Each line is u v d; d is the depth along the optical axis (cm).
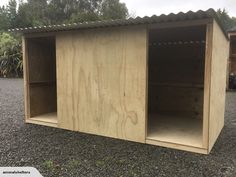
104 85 439
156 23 382
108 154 359
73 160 336
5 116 602
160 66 692
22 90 1104
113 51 425
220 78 459
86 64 455
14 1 3444
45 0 3588
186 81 661
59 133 464
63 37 474
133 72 409
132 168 313
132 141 419
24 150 372
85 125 466
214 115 400
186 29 475
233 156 357
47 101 600
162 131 454
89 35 446
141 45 399
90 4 3497
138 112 410
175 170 308
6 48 1811
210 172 304
